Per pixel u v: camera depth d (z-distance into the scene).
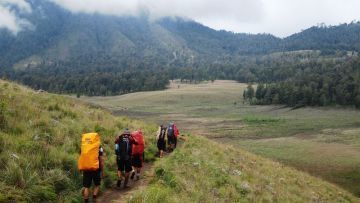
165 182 12.14
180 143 23.52
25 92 19.03
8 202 7.89
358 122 100.12
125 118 24.77
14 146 10.28
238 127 98.50
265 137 79.31
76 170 10.60
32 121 13.09
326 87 149.00
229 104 174.12
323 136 77.19
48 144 11.34
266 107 154.25
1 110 12.53
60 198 9.05
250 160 25.56
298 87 154.38
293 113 131.50
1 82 20.58
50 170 9.76
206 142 26.39
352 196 28.62
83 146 9.55
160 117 129.50
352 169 43.56
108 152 14.13
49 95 21.97
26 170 9.12
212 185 14.01
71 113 17.20
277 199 16.23
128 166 11.70
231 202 12.77
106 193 10.90
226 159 21.36
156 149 18.34
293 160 50.41
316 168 44.94
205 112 147.25
